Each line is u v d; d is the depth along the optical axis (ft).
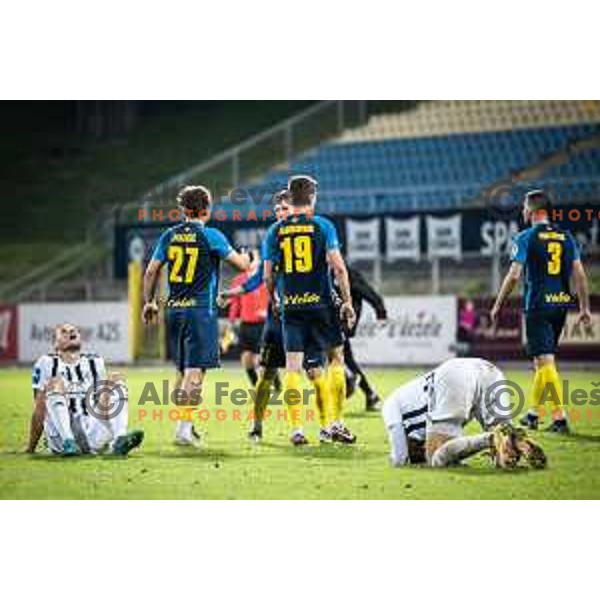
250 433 113.39
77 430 103.60
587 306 121.19
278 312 110.32
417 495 86.07
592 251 239.30
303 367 117.80
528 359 241.35
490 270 261.85
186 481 91.50
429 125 343.05
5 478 92.79
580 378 201.36
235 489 88.89
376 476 92.48
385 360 254.27
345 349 140.77
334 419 110.52
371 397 143.64
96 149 377.91
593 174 307.17
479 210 253.44
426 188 296.71
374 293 132.46
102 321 278.26
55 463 99.50
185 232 107.04
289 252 106.22
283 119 371.15
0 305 290.56
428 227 257.75
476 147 325.42
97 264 317.83
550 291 119.85
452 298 248.52
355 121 352.08
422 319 250.98
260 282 110.93
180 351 109.40
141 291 275.18
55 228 355.36
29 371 256.11
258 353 159.33
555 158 313.73
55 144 380.99
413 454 96.53
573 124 318.04
